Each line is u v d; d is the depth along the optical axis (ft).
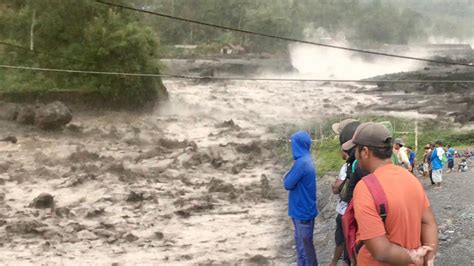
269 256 54.08
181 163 111.14
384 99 219.00
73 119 163.12
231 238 64.44
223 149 122.11
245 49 488.85
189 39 498.28
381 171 15.92
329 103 217.15
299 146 29.71
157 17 449.48
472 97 196.85
